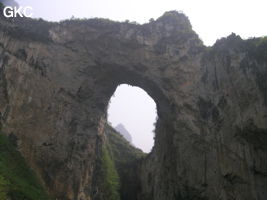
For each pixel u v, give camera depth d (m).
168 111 39.34
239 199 26.62
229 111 30.11
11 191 24.38
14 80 34.62
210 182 30.20
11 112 33.12
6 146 30.62
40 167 32.81
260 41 29.98
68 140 36.38
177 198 34.81
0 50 35.50
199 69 35.94
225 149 29.55
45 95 36.03
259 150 26.41
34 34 38.09
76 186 35.56
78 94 38.97
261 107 26.70
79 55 40.12
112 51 40.88
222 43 34.12
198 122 33.69
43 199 27.59
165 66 39.09
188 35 39.25
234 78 30.58
